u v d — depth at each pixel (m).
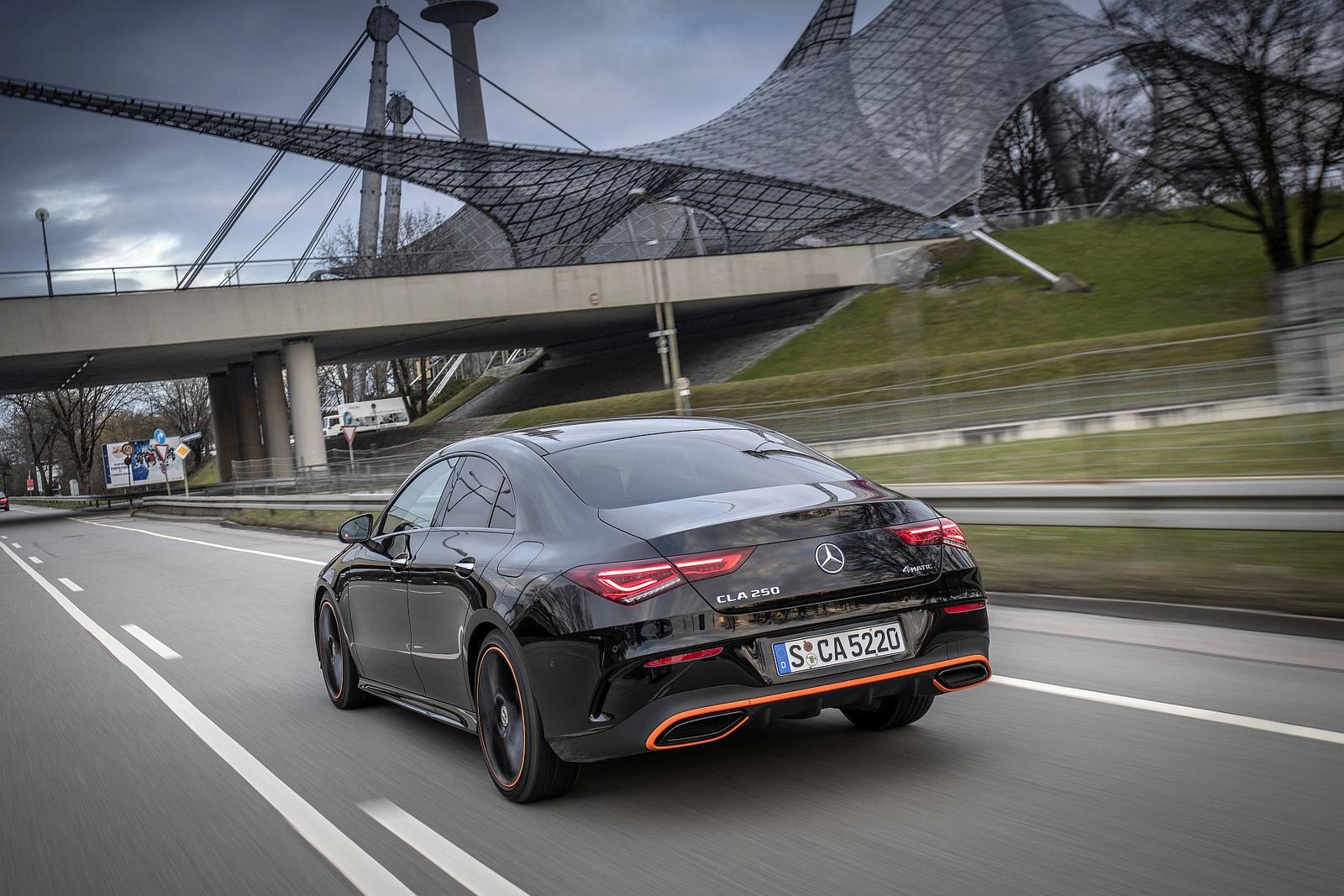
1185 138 43.38
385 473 35.56
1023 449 14.78
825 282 61.81
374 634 5.51
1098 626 6.77
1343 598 6.51
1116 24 41.62
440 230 82.88
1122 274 58.12
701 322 71.69
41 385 56.78
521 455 4.61
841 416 25.72
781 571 3.72
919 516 4.07
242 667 7.80
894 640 3.86
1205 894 2.86
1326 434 8.98
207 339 44.62
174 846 4.00
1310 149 41.47
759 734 4.82
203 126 53.25
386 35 86.69
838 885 3.11
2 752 5.82
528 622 3.89
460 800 4.26
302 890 3.45
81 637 10.19
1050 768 4.03
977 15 77.62
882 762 4.26
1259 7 38.31
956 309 58.41
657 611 3.61
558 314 53.28
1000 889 2.99
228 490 44.56
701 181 69.62
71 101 49.31
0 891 3.71
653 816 3.85
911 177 71.25
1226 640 6.07
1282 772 3.80
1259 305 51.84
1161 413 12.44
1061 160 75.88
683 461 4.45
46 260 42.09
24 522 49.47
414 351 64.94
